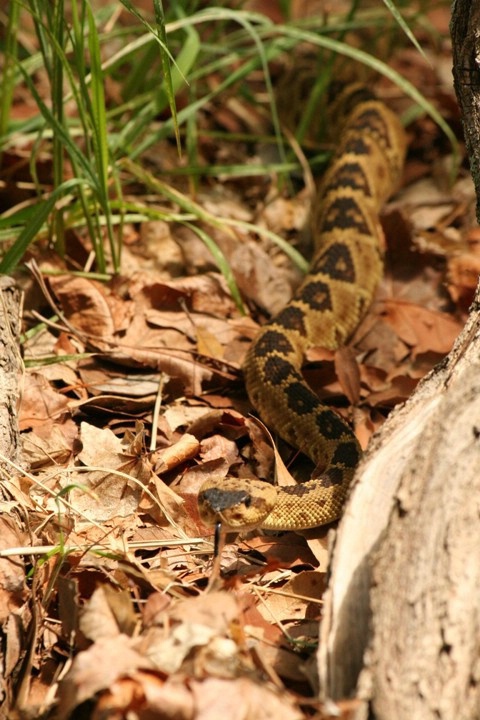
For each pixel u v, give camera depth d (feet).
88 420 26.84
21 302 26.73
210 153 41.60
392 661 14.71
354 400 28.55
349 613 16.03
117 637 16.79
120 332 30.12
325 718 14.65
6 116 34.76
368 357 31.63
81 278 30.89
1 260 31.50
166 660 16.17
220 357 29.48
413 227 37.45
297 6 53.01
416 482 16.25
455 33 23.86
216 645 16.61
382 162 40.22
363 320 33.94
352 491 17.56
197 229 31.83
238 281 33.32
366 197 37.68
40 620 18.99
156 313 30.94
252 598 19.93
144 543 21.72
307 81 44.29
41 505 22.21
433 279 35.06
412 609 15.07
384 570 15.49
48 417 26.05
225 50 38.50
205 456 25.72
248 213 38.58
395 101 46.65
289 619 20.07
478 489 16.06
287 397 27.86
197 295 31.68
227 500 22.22
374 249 35.32
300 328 31.30
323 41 36.01
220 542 21.17
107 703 15.26
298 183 41.50
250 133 43.32
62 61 28.84
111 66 34.09
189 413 27.30
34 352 28.94
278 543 23.32
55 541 21.48
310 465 27.78
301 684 17.61
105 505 23.36
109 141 34.45
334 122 43.47
